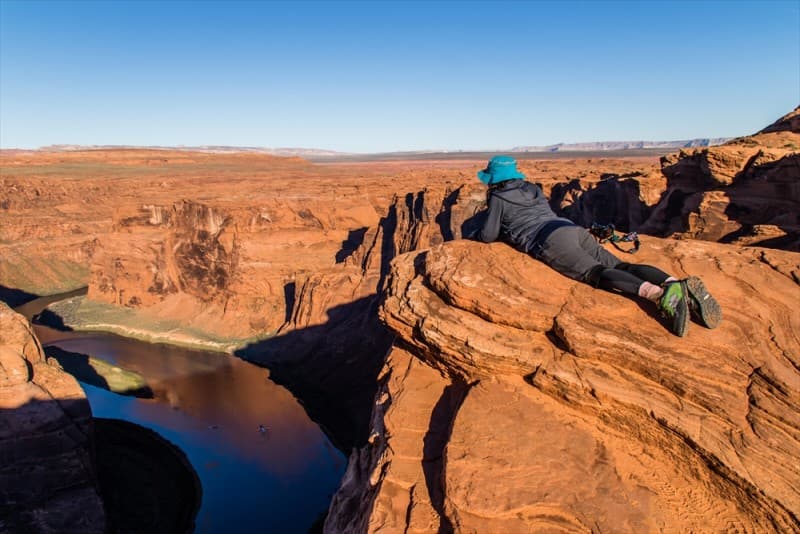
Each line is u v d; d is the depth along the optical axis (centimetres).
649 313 679
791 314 655
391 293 904
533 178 6919
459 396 775
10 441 2466
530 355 698
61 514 2473
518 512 555
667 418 588
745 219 2514
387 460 721
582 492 568
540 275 779
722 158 2678
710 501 559
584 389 643
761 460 533
